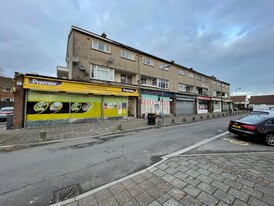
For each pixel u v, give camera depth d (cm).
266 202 247
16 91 958
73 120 1191
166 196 267
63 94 1140
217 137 781
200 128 1094
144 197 266
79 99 1224
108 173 372
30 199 273
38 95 1036
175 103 2183
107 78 1448
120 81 1659
